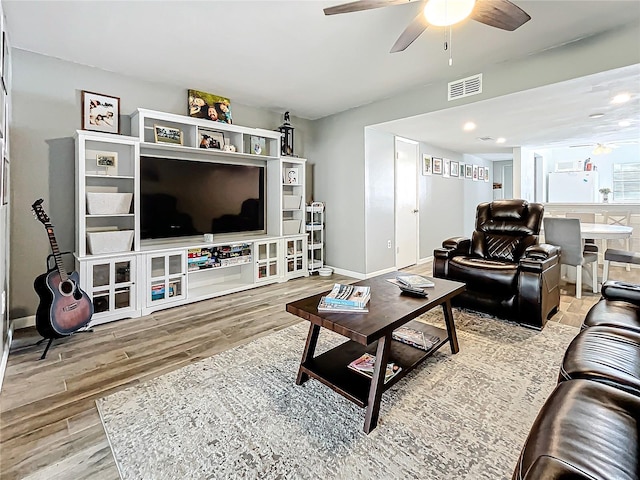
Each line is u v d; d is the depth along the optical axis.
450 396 1.81
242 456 1.40
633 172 7.31
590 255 3.83
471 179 7.36
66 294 2.50
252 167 4.33
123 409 1.72
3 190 2.13
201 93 3.83
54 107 2.97
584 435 0.82
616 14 2.37
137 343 2.52
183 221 3.64
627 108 3.66
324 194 5.18
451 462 1.36
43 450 1.44
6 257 2.47
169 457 1.40
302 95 4.05
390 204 5.09
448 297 2.14
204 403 1.77
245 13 2.31
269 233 4.62
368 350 2.07
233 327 2.83
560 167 8.03
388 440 1.49
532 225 3.32
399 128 4.60
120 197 3.04
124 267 3.04
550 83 2.88
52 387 1.93
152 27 2.49
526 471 0.74
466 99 3.42
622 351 1.31
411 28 1.98
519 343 2.46
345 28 2.52
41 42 2.70
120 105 3.33
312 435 1.52
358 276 4.77
